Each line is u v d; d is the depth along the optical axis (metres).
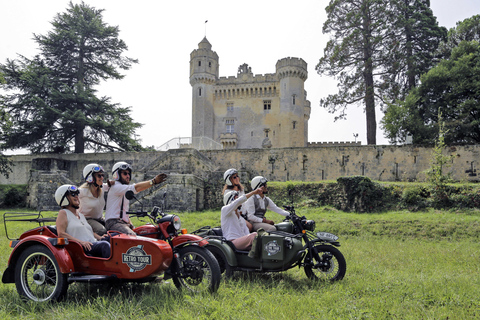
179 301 5.51
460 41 38.72
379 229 14.73
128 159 39.28
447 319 4.91
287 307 5.24
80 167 40.53
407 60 37.97
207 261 5.95
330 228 15.01
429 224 14.87
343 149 31.58
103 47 47.62
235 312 5.07
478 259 9.52
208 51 66.44
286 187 23.81
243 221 7.61
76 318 4.86
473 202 18.97
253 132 64.56
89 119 42.12
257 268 6.98
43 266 5.80
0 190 32.81
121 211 6.54
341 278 6.97
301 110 63.09
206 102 65.56
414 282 6.71
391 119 34.06
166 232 6.36
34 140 41.16
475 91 32.47
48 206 27.61
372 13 39.78
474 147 28.83
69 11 48.12
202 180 25.17
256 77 65.50
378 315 4.99
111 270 5.82
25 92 42.72
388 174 30.50
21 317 4.96
